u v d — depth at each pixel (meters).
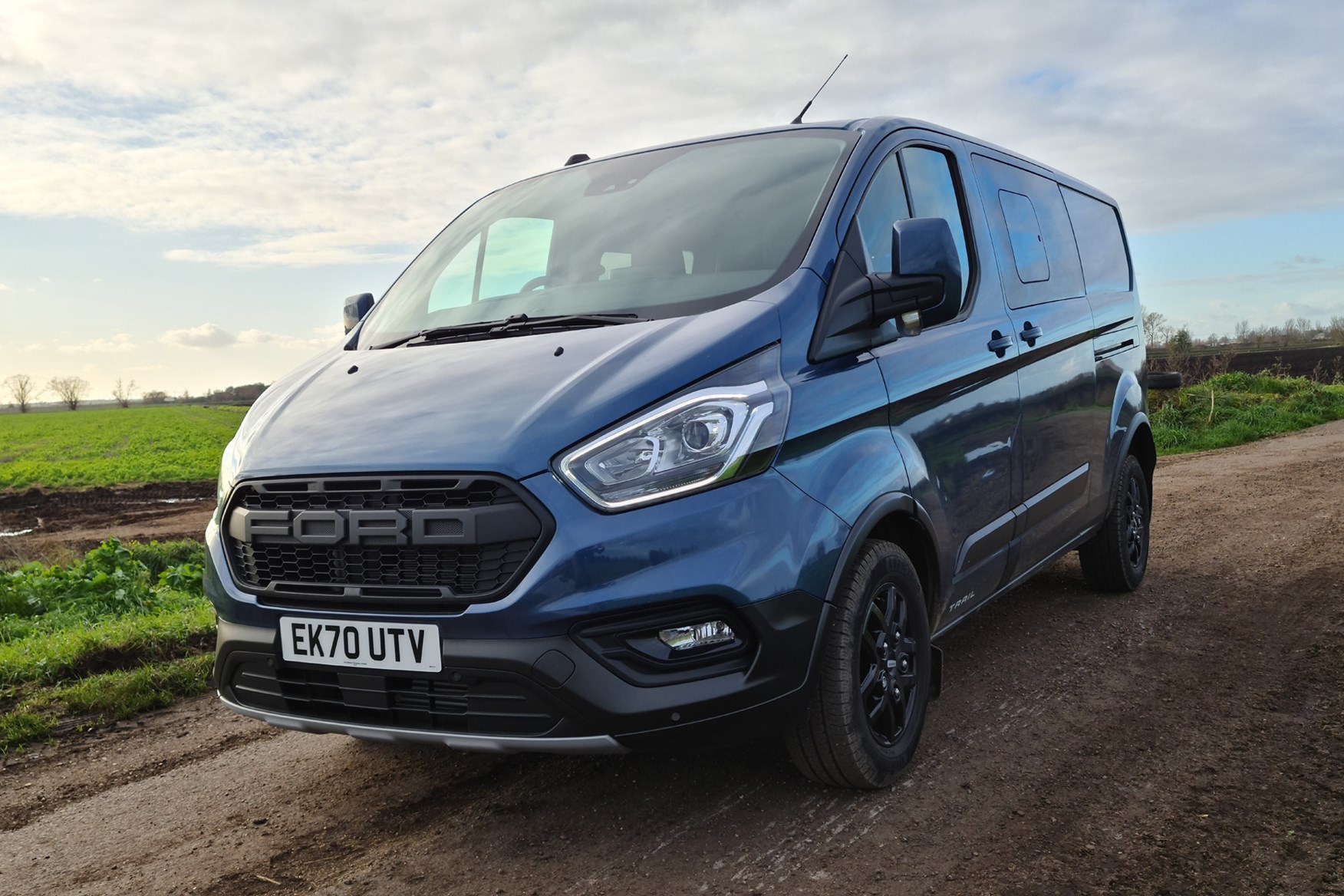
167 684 4.36
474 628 2.28
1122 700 3.52
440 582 2.34
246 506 2.64
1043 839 2.50
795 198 3.07
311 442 2.59
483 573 2.30
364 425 2.57
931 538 3.00
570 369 2.56
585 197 3.58
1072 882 2.28
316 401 2.84
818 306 2.75
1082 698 3.57
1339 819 2.52
